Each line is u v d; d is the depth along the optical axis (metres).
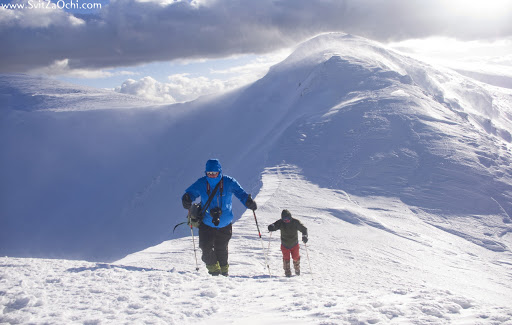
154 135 99.62
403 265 12.50
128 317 3.27
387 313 3.04
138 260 9.54
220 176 5.91
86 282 4.79
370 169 29.81
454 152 31.88
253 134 68.88
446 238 20.62
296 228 8.24
